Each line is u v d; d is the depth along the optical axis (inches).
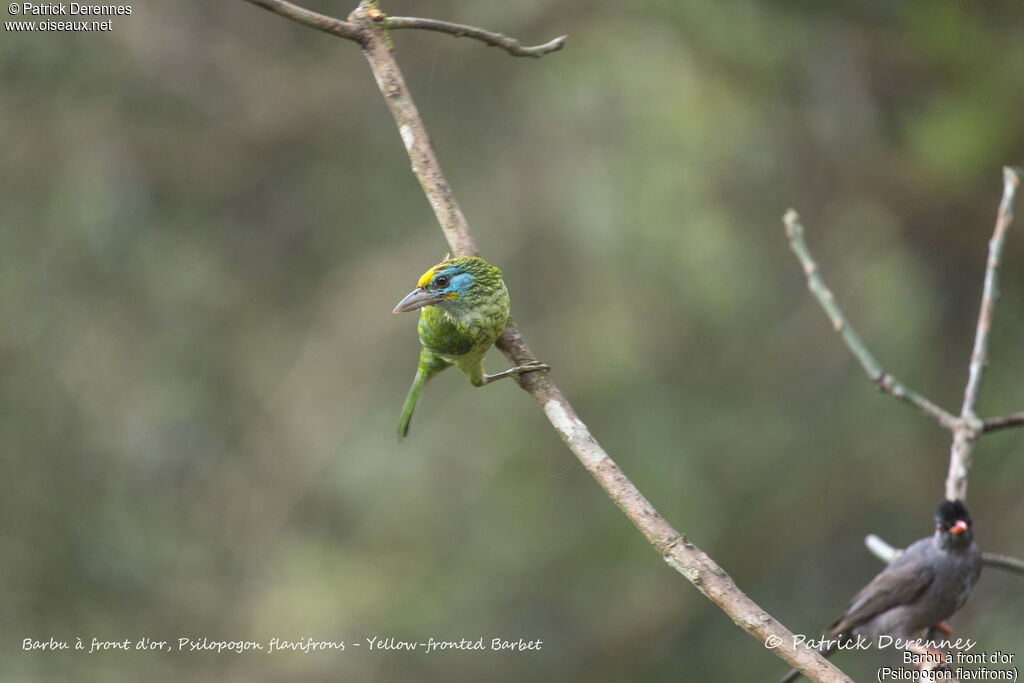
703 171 552.7
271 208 609.6
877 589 300.5
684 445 557.0
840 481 571.5
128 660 525.7
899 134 534.9
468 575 555.5
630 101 560.7
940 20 493.4
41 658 518.9
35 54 556.4
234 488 576.4
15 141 561.3
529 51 228.5
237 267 605.0
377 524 564.4
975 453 551.5
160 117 576.1
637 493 197.5
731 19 518.9
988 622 503.5
